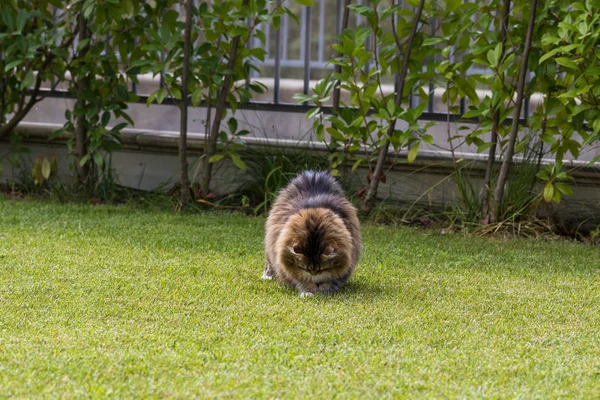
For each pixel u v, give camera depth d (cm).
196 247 565
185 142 705
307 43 766
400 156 715
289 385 307
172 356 333
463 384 314
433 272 520
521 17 689
